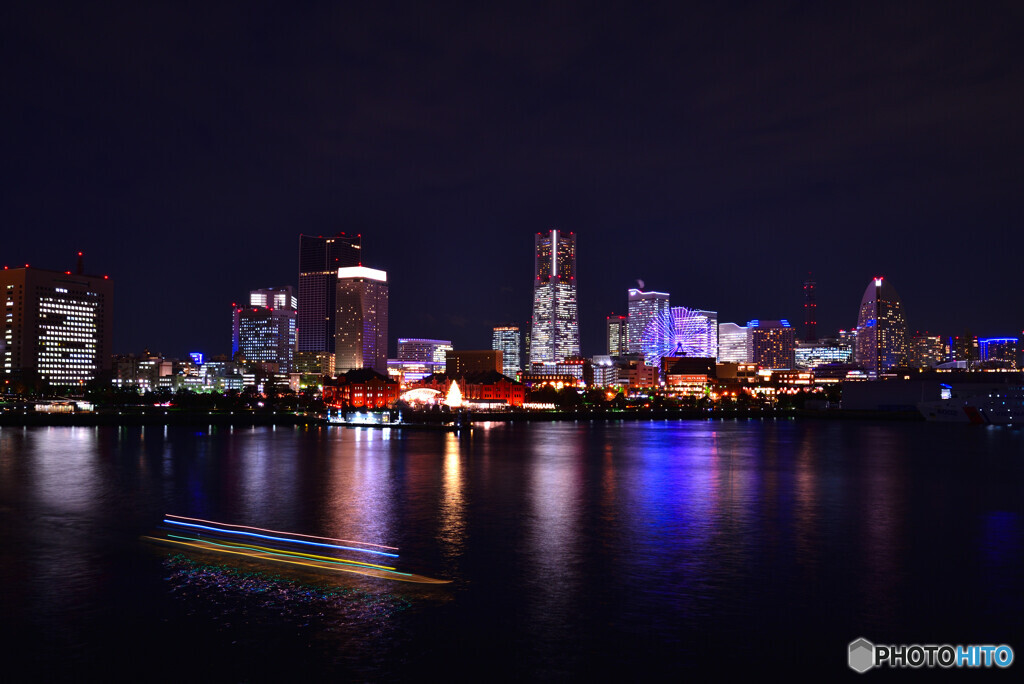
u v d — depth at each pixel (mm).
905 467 128875
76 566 50375
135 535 62062
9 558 53000
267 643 36438
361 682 32281
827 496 90188
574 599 44094
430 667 33844
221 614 40500
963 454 159375
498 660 34688
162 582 46531
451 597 44125
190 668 33562
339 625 39062
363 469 119812
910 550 58312
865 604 43688
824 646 37000
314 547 57531
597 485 99875
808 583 48125
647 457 149375
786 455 156500
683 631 38781
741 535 64250
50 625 38656
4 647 35781
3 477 106188
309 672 33219
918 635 38562
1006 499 87938
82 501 82688
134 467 120938
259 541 59719
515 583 47375
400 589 45656
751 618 41000
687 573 50469
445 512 75750
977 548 59250
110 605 41875
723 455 155750
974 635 38656
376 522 69625
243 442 185875
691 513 76312
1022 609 42875
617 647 36469
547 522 70188
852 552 57500
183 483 99625
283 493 89750
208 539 60531
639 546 59125
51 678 32531
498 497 87375
